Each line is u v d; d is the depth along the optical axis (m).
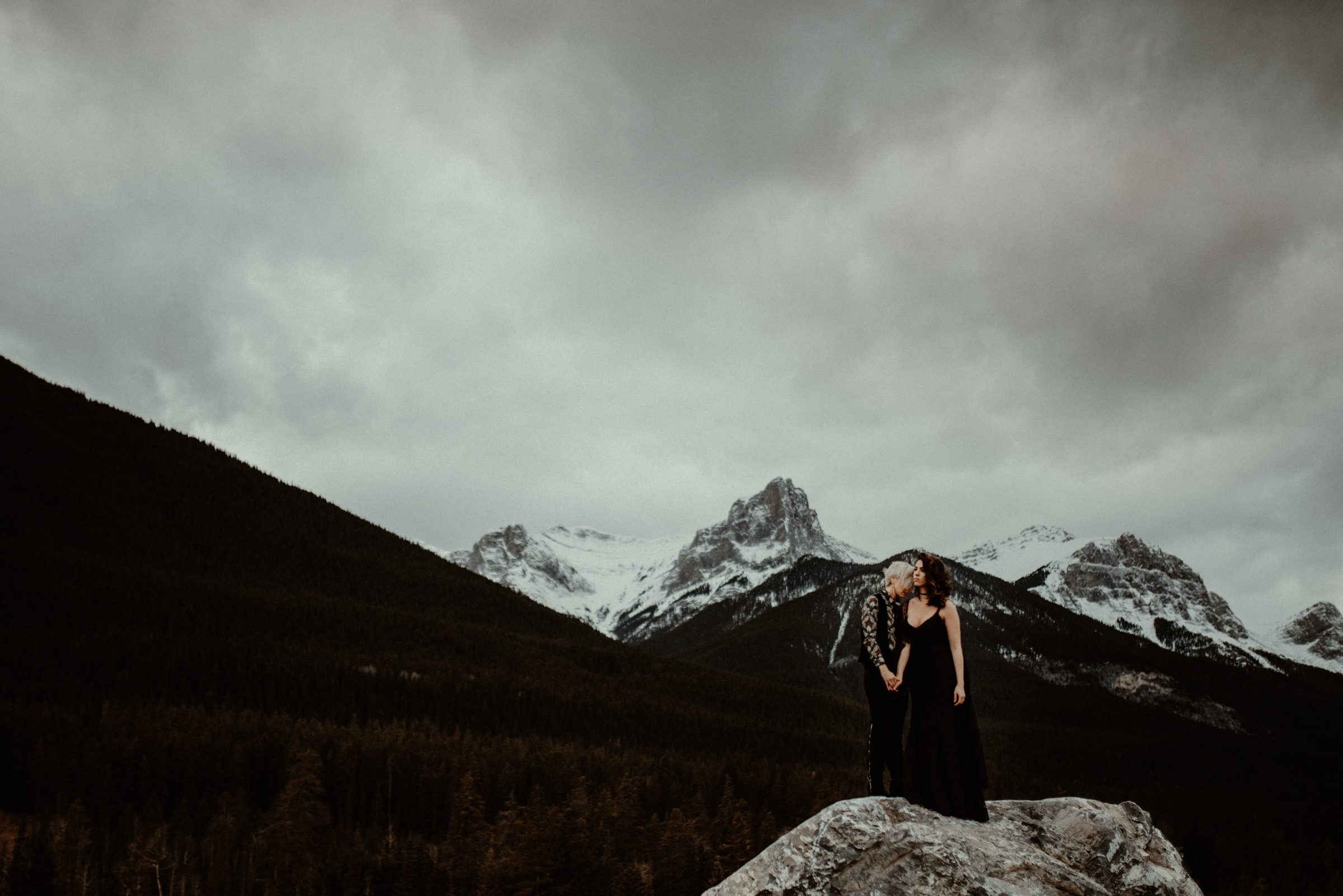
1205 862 100.50
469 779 80.94
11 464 193.75
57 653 118.25
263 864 69.50
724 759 117.38
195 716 100.88
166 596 153.12
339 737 98.06
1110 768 180.25
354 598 193.25
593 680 164.75
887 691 10.96
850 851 9.33
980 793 10.46
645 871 64.88
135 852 65.44
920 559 11.23
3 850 67.38
